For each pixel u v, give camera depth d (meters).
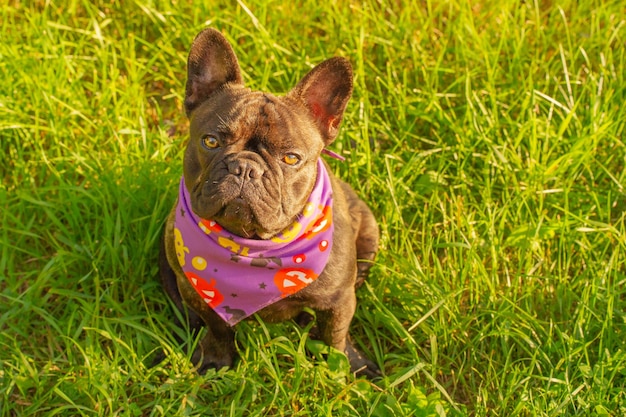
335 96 1.30
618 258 1.45
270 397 1.32
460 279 1.43
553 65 1.64
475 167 1.56
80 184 1.53
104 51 1.61
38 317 1.42
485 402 1.32
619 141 1.53
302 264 1.28
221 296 1.31
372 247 1.42
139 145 1.55
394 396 1.33
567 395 1.31
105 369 1.31
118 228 1.43
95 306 1.39
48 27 1.62
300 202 1.26
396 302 1.44
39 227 1.48
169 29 1.68
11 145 1.54
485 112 1.55
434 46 1.68
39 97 1.55
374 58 1.67
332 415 1.32
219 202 1.21
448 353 1.40
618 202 1.54
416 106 1.62
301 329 1.40
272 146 1.23
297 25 1.69
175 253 1.32
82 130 1.55
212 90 1.32
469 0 1.69
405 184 1.53
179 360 1.35
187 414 1.29
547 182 1.54
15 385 1.34
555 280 1.45
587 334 1.38
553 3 1.74
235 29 1.65
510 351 1.36
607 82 1.61
